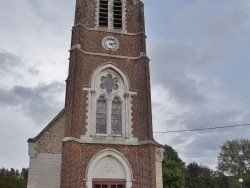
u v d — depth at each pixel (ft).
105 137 63.93
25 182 185.16
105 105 67.77
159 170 67.26
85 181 59.31
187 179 213.05
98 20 75.82
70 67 67.05
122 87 69.67
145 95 67.67
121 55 72.69
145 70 70.23
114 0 80.12
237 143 203.51
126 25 77.10
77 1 76.84
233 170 198.08
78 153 60.08
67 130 61.05
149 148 62.49
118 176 61.77
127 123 65.92
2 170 221.46
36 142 63.77
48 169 62.69
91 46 72.08
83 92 66.54
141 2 80.02
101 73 70.18
